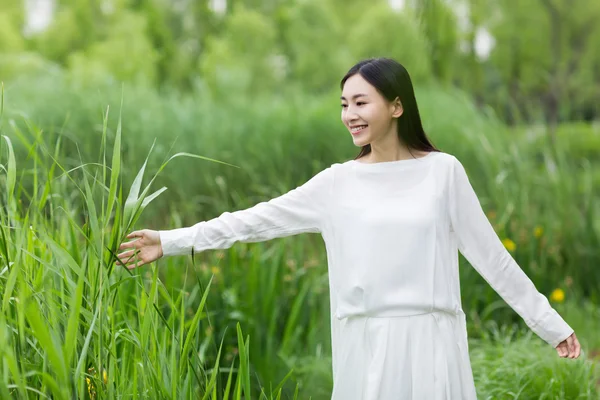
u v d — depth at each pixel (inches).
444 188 92.5
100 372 81.0
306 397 140.3
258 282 159.6
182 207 200.1
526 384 137.7
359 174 94.7
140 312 99.2
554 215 240.5
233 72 322.3
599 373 152.6
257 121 256.4
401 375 88.2
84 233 89.8
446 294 90.4
